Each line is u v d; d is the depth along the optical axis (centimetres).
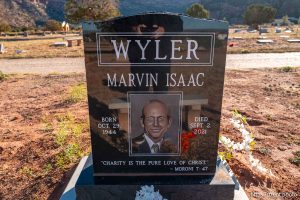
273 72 1180
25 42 3081
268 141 511
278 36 3178
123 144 332
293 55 1731
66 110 693
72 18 3747
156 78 313
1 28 5391
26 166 439
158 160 339
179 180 336
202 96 320
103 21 296
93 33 300
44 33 4691
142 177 342
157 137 331
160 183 330
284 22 6412
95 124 326
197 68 311
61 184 387
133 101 320
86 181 333
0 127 595
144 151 335
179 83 315
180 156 338
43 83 1035
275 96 806
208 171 344
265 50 1938
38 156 464
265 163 434
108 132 329
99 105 320
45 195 370
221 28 299
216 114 325
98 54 306
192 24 298
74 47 2417
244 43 2438
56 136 527
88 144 492
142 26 298
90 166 360
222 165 361
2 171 429
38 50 2239
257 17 5572
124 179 338
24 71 1374
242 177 392
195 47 304
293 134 543
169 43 303
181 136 332
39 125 599
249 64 1429
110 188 328
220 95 319
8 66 1548
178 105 322
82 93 833
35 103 771
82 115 649
